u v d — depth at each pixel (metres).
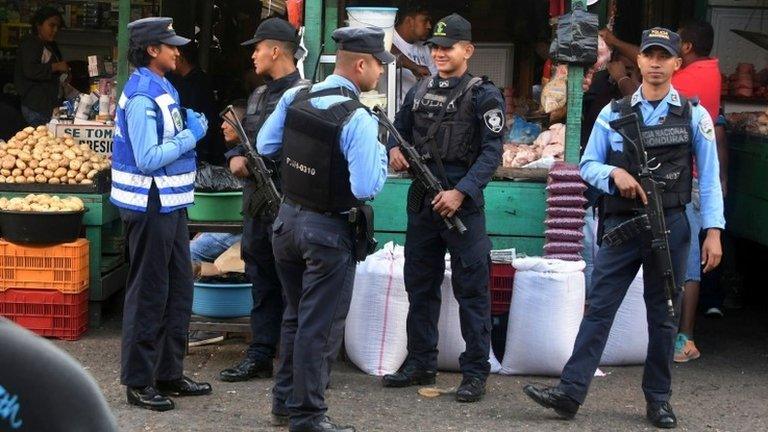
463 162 4.85
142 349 4.64
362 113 3.91
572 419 4.70
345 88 4.02
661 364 4.58
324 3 5.96
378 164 3.91
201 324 5.50
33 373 0.91
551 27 7.18
